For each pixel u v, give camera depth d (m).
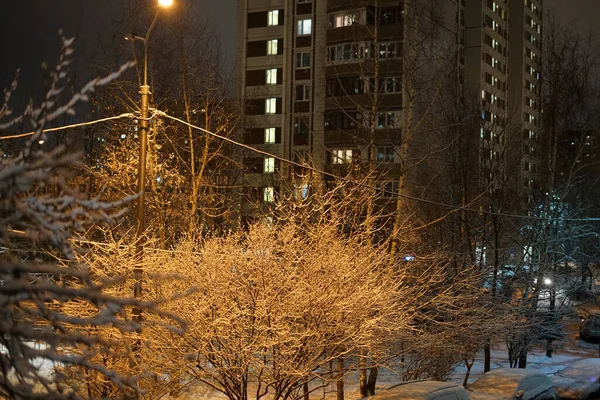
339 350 11.79
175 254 11.23
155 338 9.95
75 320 3.28
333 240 12.01
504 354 27.17
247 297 10.19
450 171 23.16
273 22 55.56
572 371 17.80
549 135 24.31
